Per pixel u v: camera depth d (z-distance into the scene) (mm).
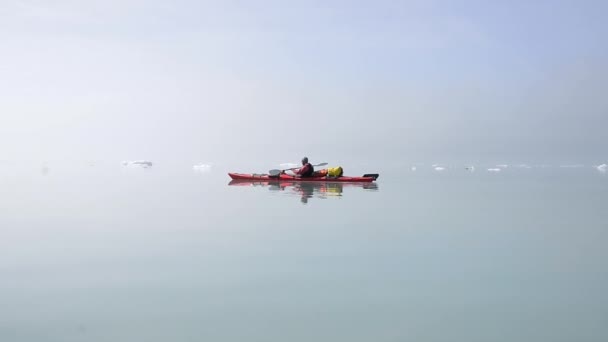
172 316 4176
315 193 15664
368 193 15891
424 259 6223
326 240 7434
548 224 9164
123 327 3922
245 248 6832
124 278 5312
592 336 3787
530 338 3754
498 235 7934
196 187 18516
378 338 3729
